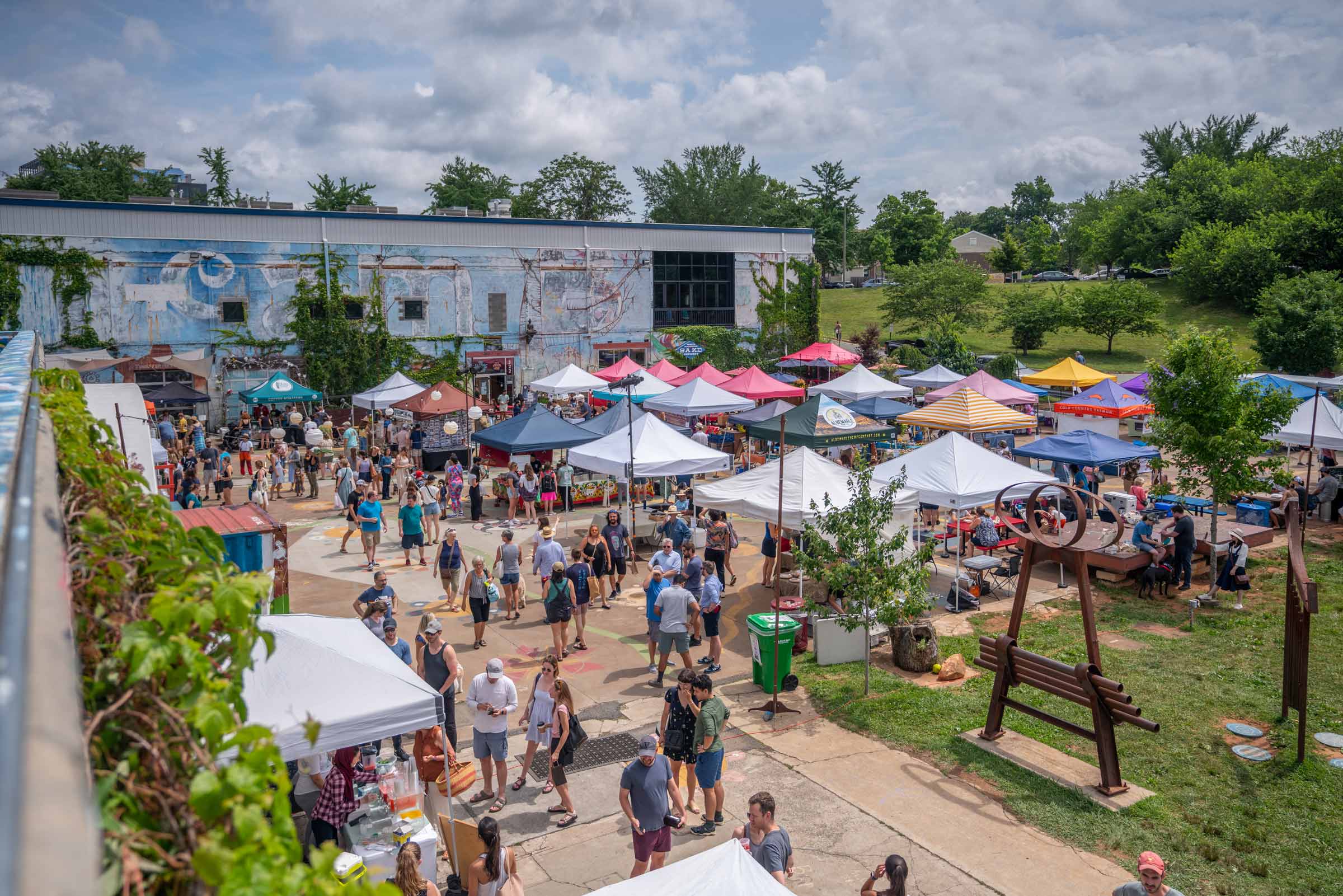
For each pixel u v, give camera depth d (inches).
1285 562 794.8
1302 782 422.9
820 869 356.5
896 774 433.7
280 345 1568.7
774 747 463.2
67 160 3154.5
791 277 2110.0
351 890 84.7
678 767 388.8
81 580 91.0
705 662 574.2
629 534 804.0
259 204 1839.3
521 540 878.4
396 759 401.7
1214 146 4648.1
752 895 227.0
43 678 47.2
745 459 1200.8
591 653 585.0
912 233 4699.8
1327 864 359.9
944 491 679.1
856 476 526.0
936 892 341.1
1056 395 1657.2
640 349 1920.5
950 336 2039.9
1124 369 2399.1
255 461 1268.5
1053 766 439.2
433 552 834.2
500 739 398.0
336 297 1601.9
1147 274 3636.8
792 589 692.1
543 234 1786.4
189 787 83.7
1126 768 438.6
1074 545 432.1
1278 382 1222.9
